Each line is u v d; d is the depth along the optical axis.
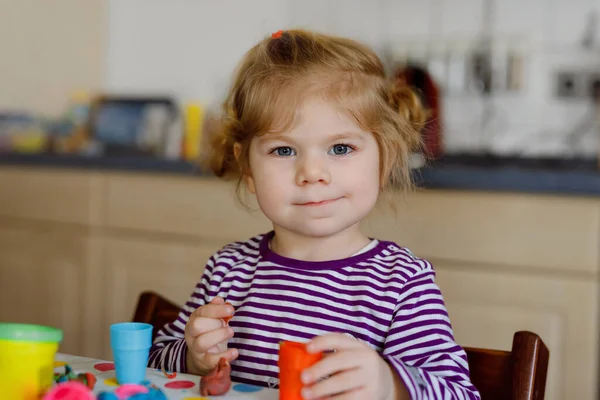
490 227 1.75
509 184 1.72
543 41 2.80
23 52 2.91
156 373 0.74
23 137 2.64
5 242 2.38
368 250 0.93
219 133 1.14
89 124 2.70
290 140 0.88
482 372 0.85
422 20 2.94
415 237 1.80
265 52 0.98
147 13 3.18
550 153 2.79
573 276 1.68
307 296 0.90
